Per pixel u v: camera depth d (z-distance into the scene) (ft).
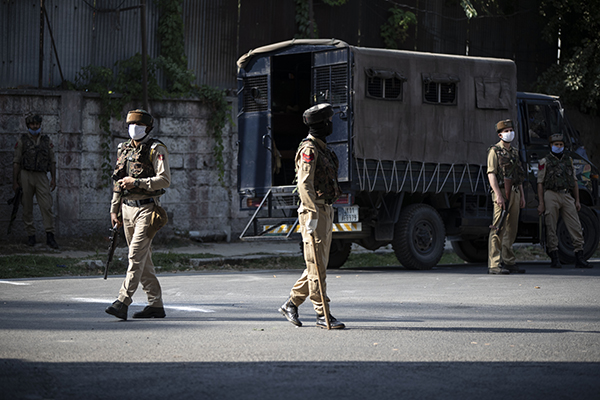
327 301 32.63
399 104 64.90
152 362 24.88
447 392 21.16
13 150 80.89
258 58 67.72
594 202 75.66
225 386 21.62
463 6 103.76
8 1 82.28
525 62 117.70
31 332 31.32
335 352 26.76
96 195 84.89
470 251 80.64
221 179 92.07
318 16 98.94
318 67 64.08
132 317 36.52
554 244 68.08
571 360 25.66
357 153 62.13
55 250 75.56
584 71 112.57
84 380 22.33
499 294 47.09
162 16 90.02
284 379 22.50
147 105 86.89
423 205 67.46
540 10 118.01
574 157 75.00
